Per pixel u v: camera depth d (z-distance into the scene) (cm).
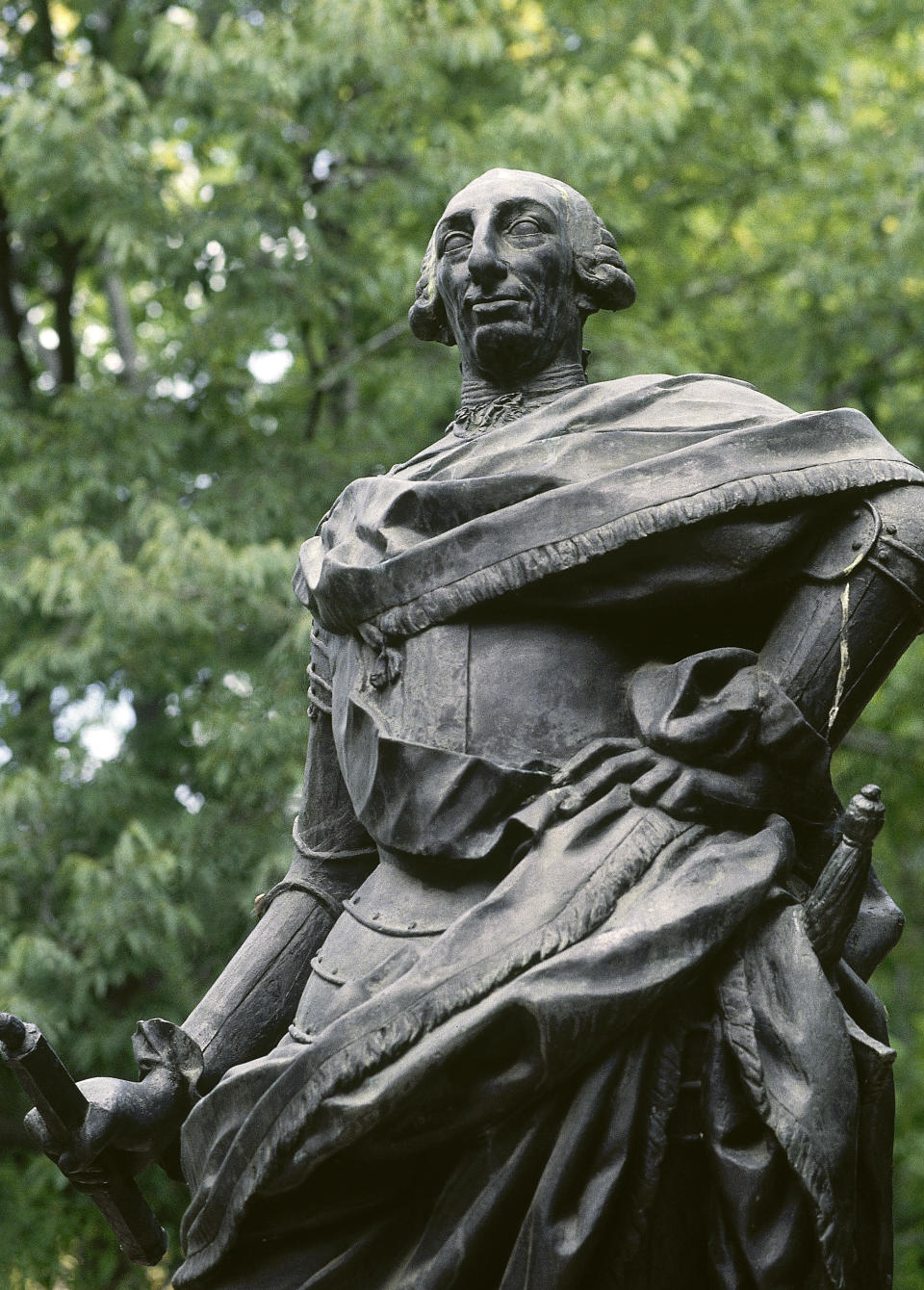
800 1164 369
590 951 371
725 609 417
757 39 1495
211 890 1223
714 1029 380
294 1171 379
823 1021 379
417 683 414
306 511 1341
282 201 1348
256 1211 388
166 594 1222
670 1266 381
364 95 1364
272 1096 381
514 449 427
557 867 386
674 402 434
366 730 418
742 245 1644
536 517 409
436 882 407
